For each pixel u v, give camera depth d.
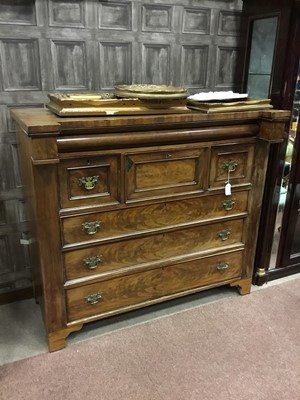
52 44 1.74
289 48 1.76
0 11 1.61
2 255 1.96
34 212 1.49
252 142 1.77
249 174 1.83
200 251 1.87
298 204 2.13
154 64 1.99
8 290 2.03
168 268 1.81
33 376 1.54
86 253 1.59
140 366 1.60
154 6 1.88
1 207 1.88
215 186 1.76
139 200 1.61
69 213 1.49
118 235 1.63
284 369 1.59
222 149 1.71
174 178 1.65
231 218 1.88
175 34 1.98
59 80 1.81
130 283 1.74
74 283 1.61
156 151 1.56
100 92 1.90
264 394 1.46
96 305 1.70
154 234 1.71
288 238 2.19
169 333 1.80
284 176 2.02
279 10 1.79
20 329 1.83
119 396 1.45
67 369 1.58
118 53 1.89
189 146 1.62
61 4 1.71
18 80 1.73
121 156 1.50
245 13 2.06
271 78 1.88
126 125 1.43
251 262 2.04
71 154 1.41
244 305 2.01
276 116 1.65
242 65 2.15
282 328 1.84
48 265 1.53
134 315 1.92
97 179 1.49
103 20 1.80
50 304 1.59
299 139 1.97
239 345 1.72
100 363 1.61
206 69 2.12
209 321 1.88
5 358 1.64
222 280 2.00
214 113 1.59
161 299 1.86
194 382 1.52
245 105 1.68
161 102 1.51
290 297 2.09
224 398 1.44
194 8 1.98
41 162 1.30
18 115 1.49
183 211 1.74
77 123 1.35
